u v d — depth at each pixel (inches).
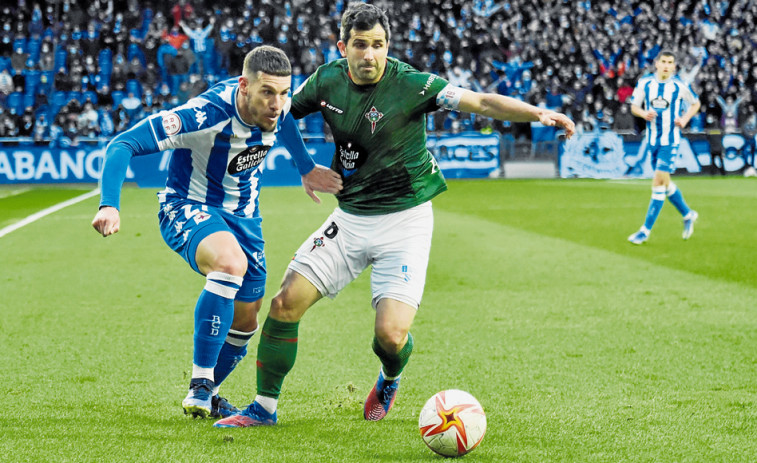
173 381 213.8
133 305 311.4
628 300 319.6
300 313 178.1
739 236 488.7
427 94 176.9
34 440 162.1
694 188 808.9
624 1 1142.3
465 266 395.2
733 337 261.6
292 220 565.0
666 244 460.8
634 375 219.3
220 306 170.1
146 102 958.4
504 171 956.0
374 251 183.2
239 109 172.4
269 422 176.6
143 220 575.5
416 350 247.9
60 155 866.1
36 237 493.4
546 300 320.8
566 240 477.7
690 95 450.9
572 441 164.7
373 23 169.2
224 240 173.8
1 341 257.1
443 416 152.6
